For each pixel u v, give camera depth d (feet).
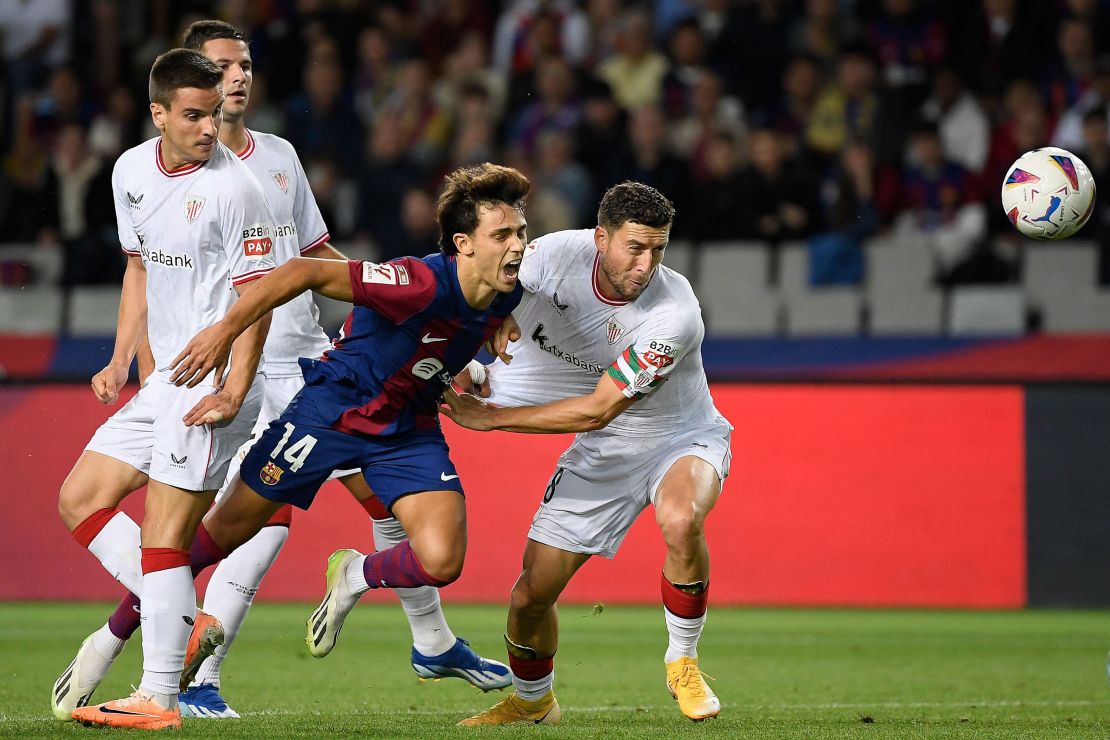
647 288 58.34
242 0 170.91
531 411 57.21
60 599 118.11
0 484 118.73
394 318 53.52
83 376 119.44
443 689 74.74
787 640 98.84
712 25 167.32
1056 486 116.26
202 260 55.93
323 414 55.57
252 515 56.80
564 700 71.26
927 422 117.80
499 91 165.48
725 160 144.05
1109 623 108.68
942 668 85.30
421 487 55.16
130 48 170.19
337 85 158.10
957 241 138.51
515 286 55.26
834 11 160.04
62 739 49.37
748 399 119.85
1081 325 134.00
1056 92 153.48
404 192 151.43
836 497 118.21
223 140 66.08
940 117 151.23
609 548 61.36
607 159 150.82
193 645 55.62
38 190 152.15
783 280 139.64
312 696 71.26
